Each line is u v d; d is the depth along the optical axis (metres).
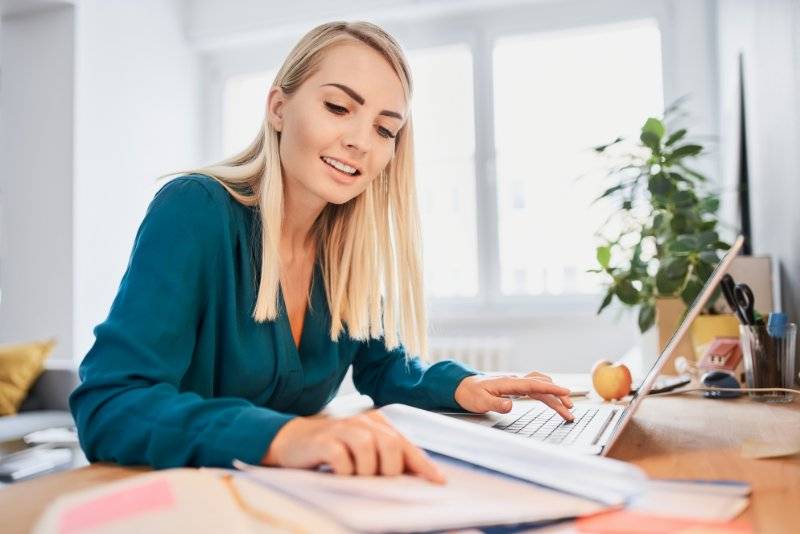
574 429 0.78
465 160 3.42
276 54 3.81
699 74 2.90
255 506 0.42
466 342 3.15
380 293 1.09
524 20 3.32
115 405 0.62
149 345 0.68
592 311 3.17
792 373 1.06
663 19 3.09
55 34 3.19
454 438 0.58
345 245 1.02
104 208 3.29
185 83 3.83
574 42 3.28
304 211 0.96
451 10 3.35
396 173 1.05
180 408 0.59
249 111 3.98
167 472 0.48
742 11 1.92
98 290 3.24
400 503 0.43
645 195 2.14
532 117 3.31
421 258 1.08
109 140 3.33
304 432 0.53
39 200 3.20
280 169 0.90
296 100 0.87
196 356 0.81
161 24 3.66
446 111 3.46
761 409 0.94
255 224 0.89
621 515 0.44
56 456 1.42
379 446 0.50
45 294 3.17
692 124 2.90
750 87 1.83
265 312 0.85
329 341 1.00
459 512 0.41
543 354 3.21
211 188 0.85
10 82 3.29
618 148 3.12
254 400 0.89
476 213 3.37
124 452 0.59
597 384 1.07
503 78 3.37
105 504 0.42
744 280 1.55
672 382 1.18
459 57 3.45
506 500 0.44
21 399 2.67
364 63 0.86
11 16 3.27
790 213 1.35
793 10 1.25
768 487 0.52
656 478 0.55
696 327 1.47
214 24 3.73
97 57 3.28
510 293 3.34
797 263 1.30
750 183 1.92
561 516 0.42
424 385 0.97
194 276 0.77
